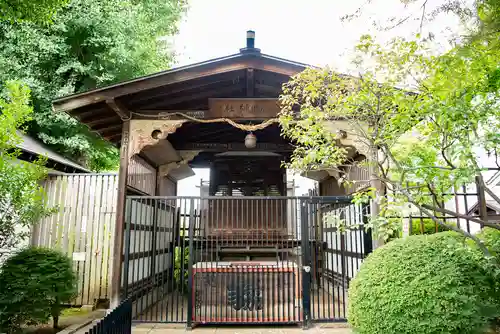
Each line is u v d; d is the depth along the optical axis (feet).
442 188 11.15
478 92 9.78
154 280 22.89
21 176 16.89
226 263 20.99
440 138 10.68
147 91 19.74
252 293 18.42
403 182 11.44
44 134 32.58
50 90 32.50
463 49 8.55
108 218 23.73
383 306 11.04
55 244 23.47
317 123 13.52
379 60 11.22
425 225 19.99
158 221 25.41
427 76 10.66
